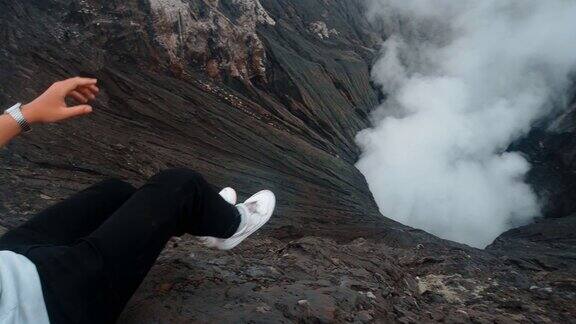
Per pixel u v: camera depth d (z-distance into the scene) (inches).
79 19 634.2
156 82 674.8
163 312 77.4
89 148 377.4
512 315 148.6
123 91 588.1
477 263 224.4
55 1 625.9
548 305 169.3
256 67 1015.6
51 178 274.7
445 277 192.7
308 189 692.1
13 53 470.9
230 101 828.6
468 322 114.5
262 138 754.8
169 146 535.2
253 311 80.4
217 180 528.1
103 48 642.2
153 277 90.9
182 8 822.5
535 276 223.5
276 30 1346.0
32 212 196.4
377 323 92.8
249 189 559.8
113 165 371.9
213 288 89.2
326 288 100.4
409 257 218.7
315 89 1217.4
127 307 79.4
